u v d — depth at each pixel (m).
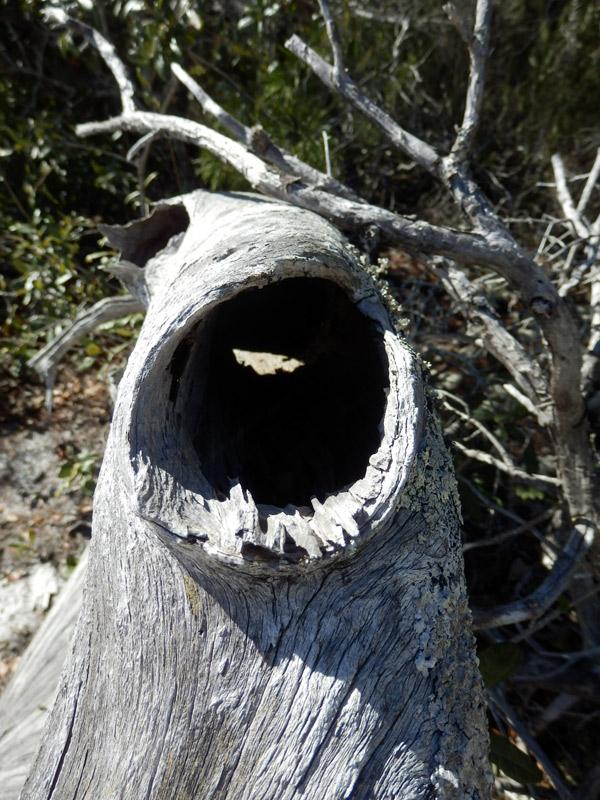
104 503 1.60
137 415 1.36
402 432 1.35
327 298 1.93
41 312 4.10
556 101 4.07
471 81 1.92
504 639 2.62
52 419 3.82
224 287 1.43
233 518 1.24
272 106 3.79
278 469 1.88
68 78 4.34
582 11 4.04
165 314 1.44
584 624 2.48
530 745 2.29
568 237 3.79
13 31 4.21
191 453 1.47
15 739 2.33
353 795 1.26
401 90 4.11
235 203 2.01
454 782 1.29
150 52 3.52
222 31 3.98
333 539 1.20
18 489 3.58
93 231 4.18
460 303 2.25
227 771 1.31
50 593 3.24
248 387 2.11
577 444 2.23
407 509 1.40
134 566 1.47
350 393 1.92
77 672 1.62
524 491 2.62
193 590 1.38
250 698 1.32
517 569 2.86
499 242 1.99
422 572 1.38
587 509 2.31
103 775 1.47
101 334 4.10
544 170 4.20
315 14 3.94
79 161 4.26
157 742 1.38
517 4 4.14
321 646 1.31
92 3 3.70
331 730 1.28
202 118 4.02
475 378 2.90
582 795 2.36
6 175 4.25
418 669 1.33
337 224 2.04
